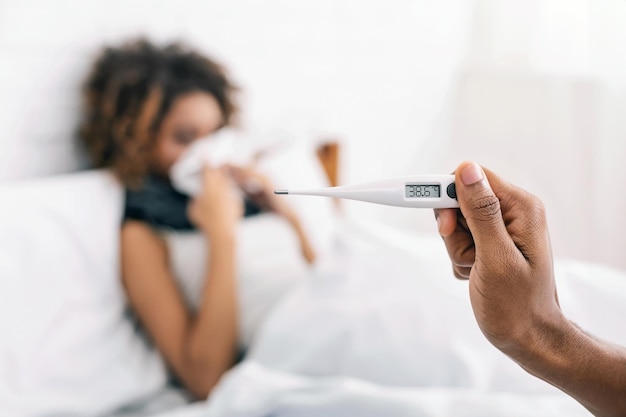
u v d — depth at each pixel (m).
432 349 0.94
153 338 1.26
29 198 1.16
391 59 2.06
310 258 1.47
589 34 1.26
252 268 1.34
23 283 1.08
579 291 0.89
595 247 1.53
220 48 1.67
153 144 1.39
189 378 1.24
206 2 1.63
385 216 2.04
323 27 1.88
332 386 0.87
